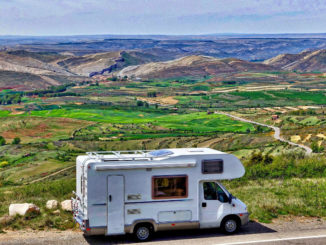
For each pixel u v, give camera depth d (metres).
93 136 174.88
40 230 15.13
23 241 13.75
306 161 30.92
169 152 14.46
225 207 14.86
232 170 14.75
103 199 13.62
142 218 13.96
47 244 13.48
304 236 14.49
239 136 136.75
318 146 70.56
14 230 15.09
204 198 14.70
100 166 13.45
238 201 15.21
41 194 21.89
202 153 14.64
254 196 20.31
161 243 13.76
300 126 163.88
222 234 14.89
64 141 158.25
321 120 172.00
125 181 13.74
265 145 94.00
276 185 23.05
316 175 26.39
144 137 166.25
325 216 17.17
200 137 155.62
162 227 14.16
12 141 170.12
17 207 16.83
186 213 14.40
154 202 14.06
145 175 13.92
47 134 184.25
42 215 16.86
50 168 88.69
